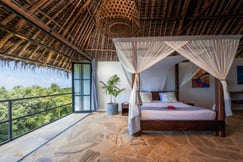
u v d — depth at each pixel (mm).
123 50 4062
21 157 2777
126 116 6230
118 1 1911
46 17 3387
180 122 4020
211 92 7289
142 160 2711
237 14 4543
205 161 2686
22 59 4191
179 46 3932
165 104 5445
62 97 8570
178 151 3086
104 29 2402
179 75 7078
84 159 2729
